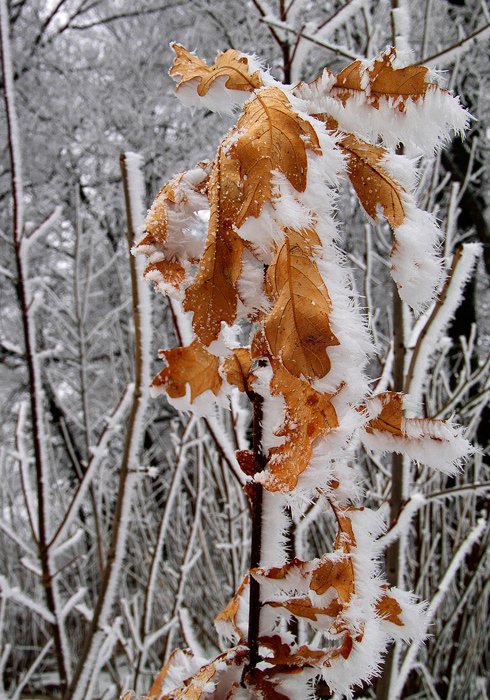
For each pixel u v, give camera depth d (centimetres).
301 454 44
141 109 532
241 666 53
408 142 47
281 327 42
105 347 455
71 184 532
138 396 99
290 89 48
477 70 451
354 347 41
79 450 478
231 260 44
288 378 45
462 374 147
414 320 130
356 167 48
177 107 530
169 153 538
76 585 330
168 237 47
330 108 47
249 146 42
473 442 179
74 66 558
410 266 47
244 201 42
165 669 64
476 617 206
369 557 49
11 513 253
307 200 42
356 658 46
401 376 119
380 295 436
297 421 45
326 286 43
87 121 542
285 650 53
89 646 105
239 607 58
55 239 528
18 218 116
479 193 479
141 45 555
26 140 535
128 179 88
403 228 47
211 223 44
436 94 45
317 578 49
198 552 164
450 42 451
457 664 190
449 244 143
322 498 51
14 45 543
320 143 43
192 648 109
